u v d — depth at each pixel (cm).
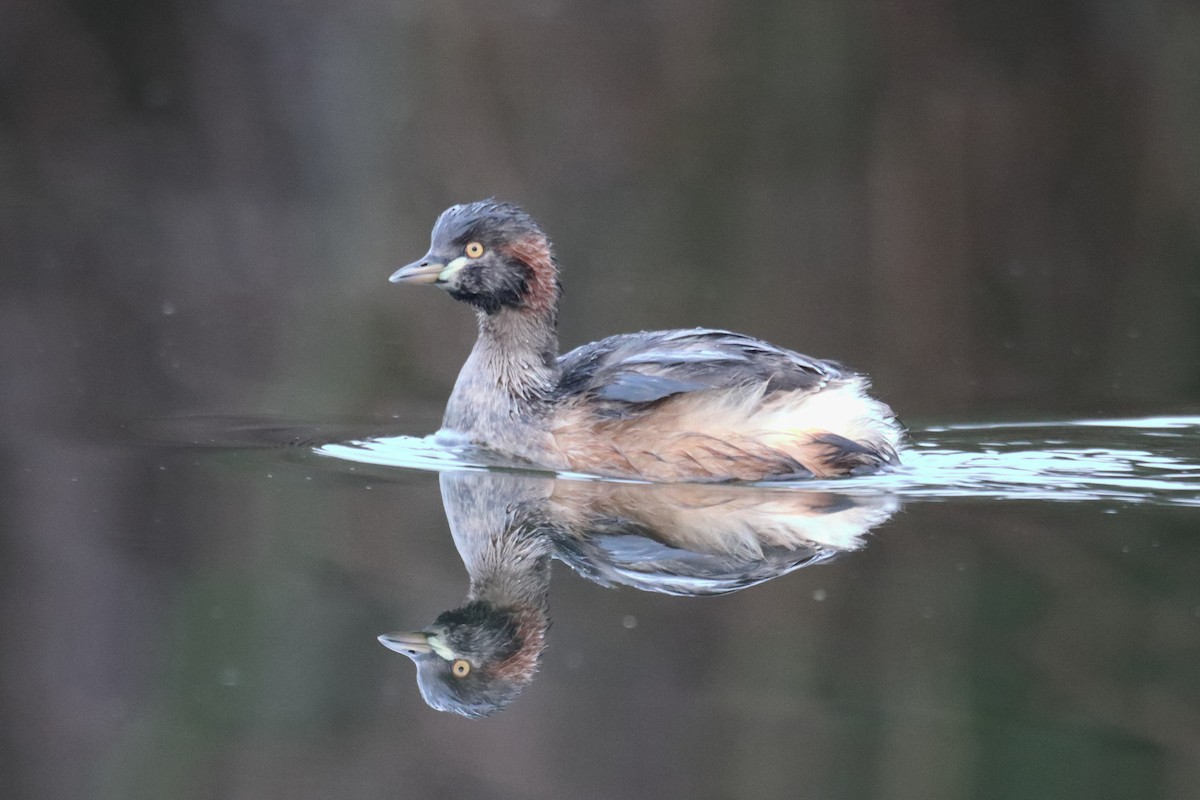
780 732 828
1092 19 2411
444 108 2512
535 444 1305
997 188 2305
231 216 2312
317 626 973
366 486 1233
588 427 1281
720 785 782
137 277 1994
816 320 1833
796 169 2409
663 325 1767
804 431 1242
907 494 1190
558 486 1233
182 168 2498
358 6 2562
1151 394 1542
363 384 1606
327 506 1173
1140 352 1716
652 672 901
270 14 2573
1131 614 930
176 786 805
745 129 2480
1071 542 1055
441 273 1359
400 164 2419
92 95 2606
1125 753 783
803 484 1224
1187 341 1753
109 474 1252
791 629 938
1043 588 978
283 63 2573
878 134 2392
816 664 896
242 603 988
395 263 2105
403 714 879
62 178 2450
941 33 2436
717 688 863
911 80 2434
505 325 1352
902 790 765
